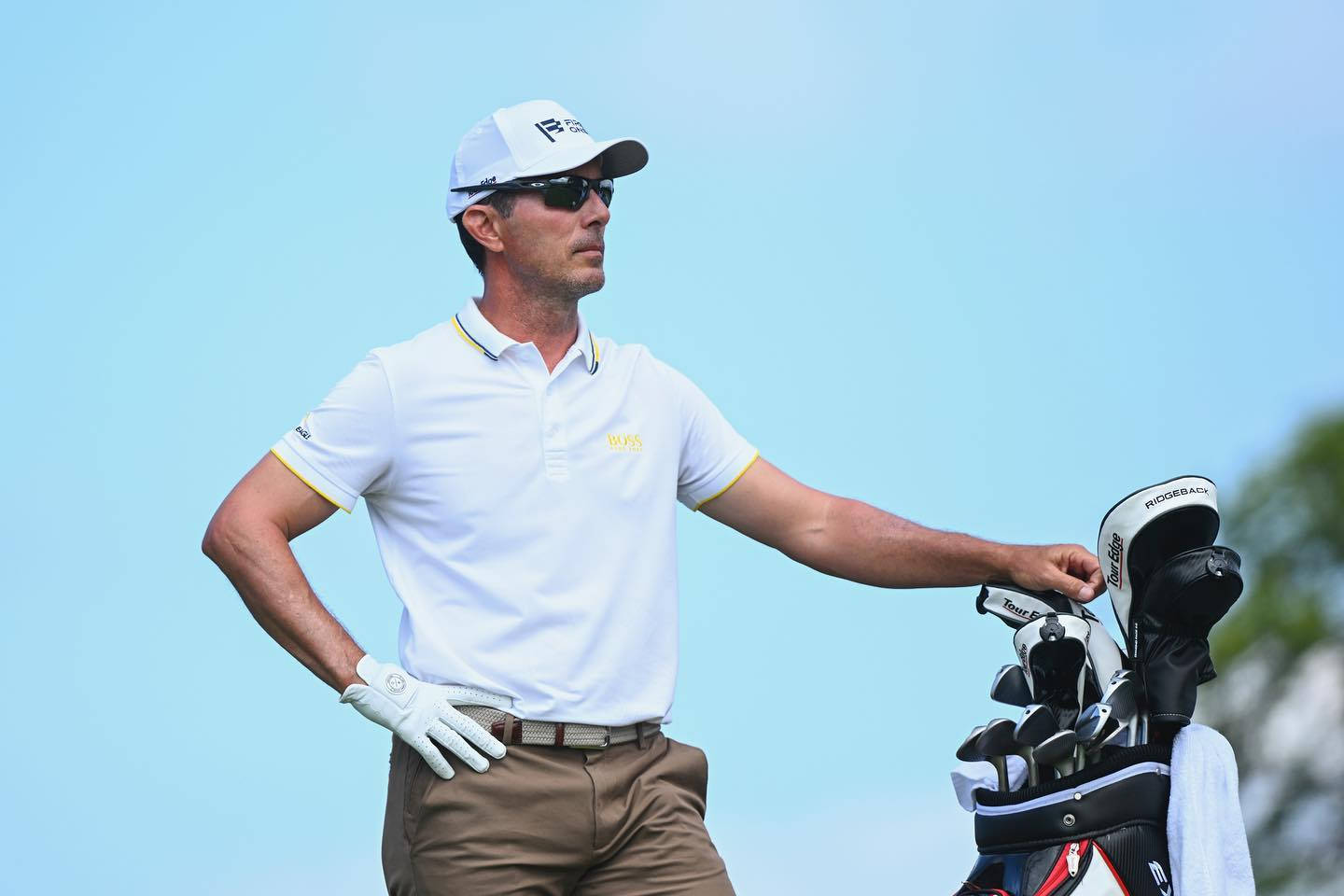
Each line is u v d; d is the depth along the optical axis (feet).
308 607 49.37
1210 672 47.26
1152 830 45.70
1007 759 49.47
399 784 50.72
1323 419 174.40
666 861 50.57
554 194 51.88
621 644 50.55
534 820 49.24
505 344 51.21
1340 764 166.61
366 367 51.24
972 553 52.49
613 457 51.65
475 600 49.98
